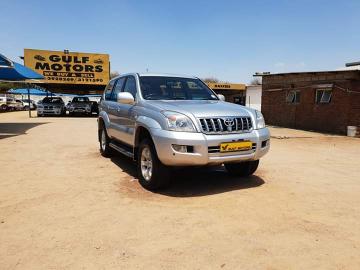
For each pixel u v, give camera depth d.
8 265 3.04
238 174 6.12
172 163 4.82
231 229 3.83
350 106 15.16
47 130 14.81
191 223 3.99
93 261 3.11
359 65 17.86
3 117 25.22
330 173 6.82
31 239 3.56
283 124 19.69
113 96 7.64
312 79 17.34
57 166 7.13
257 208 4.53
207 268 2.99
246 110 5.45
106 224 3.96
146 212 4.34
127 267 3.00
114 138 7.36
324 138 13.57
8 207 4.53
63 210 4.42
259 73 21.14
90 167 7.05
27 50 26.59
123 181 5.90
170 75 6.79
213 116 4.92
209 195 5.07
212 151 4.81
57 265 3.04
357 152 9.89
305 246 3.43
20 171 6.63
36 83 27.05
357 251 3.34
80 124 18.47
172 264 3.05
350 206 4.70
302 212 4.41
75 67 27.56
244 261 3.11
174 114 4.89
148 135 5.48
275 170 6.98
